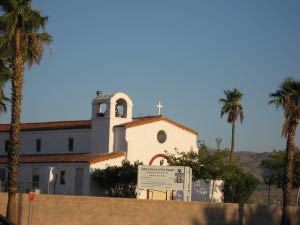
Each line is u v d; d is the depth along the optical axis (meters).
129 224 41.03
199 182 62.12
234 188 62.72
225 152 61.22
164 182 48.31
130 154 59.72
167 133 62.97
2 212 36.44
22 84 34.28
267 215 46.75
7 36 34.28
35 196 37.94
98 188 57.19
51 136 65.81
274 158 68.56
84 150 62.91
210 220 43.75
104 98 61.56
